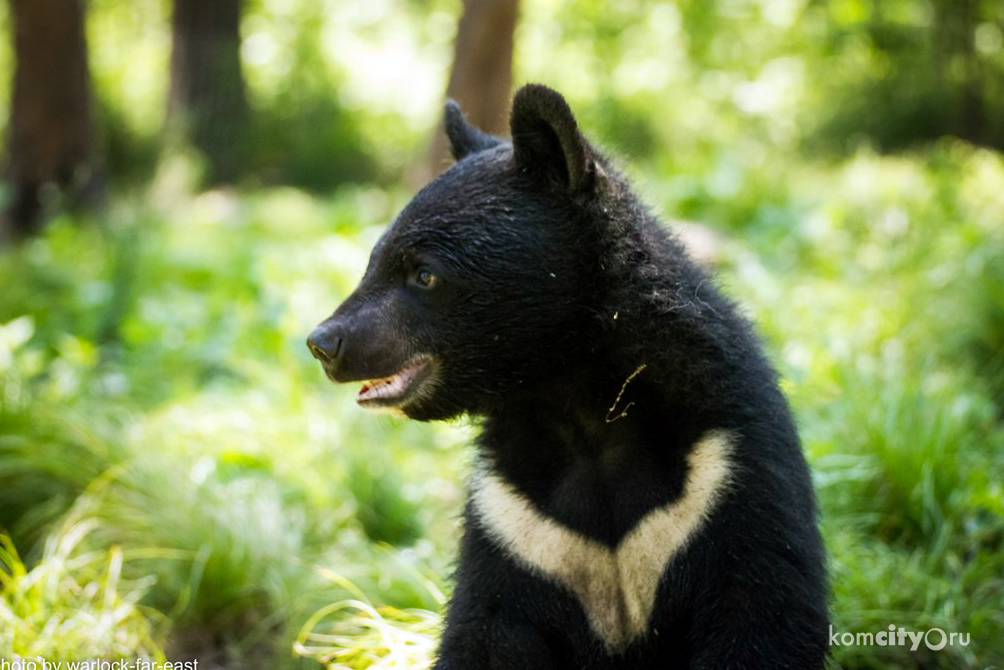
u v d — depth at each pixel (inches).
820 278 620.7
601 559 247.4
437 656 253.6
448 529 398.3
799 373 432.5
